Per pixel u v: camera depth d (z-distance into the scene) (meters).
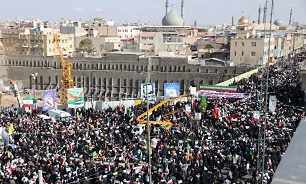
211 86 59.19
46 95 51.62
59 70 147.75
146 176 25.52
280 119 39.91
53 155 30.59
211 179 25.78
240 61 133.75
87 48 164.75
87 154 30.88
